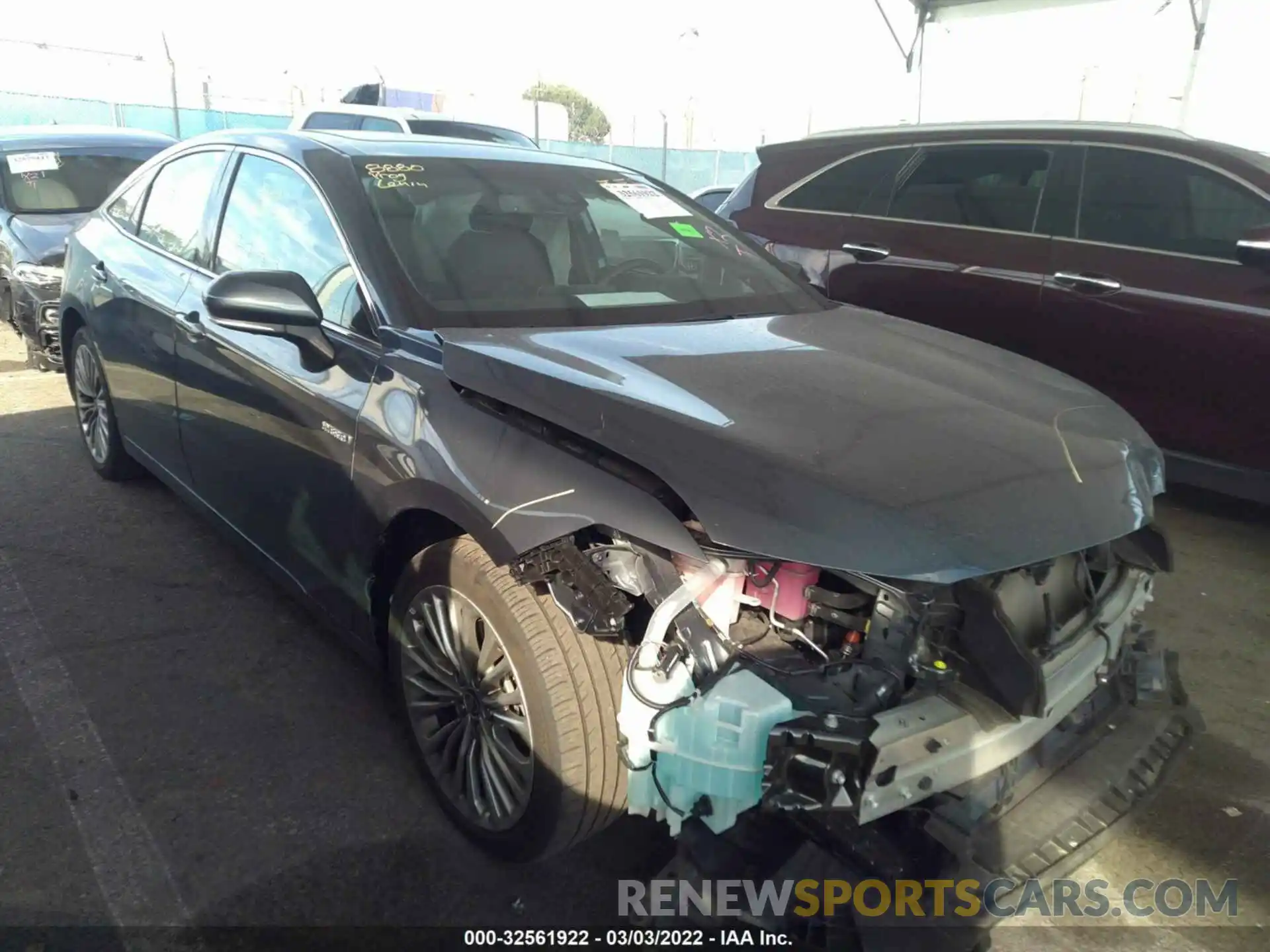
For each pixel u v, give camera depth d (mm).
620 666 2137
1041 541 1974
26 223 6953
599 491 2021
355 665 3283
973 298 5340
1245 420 4512
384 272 2666
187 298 3475
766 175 6504
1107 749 2385
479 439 2234
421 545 2576
